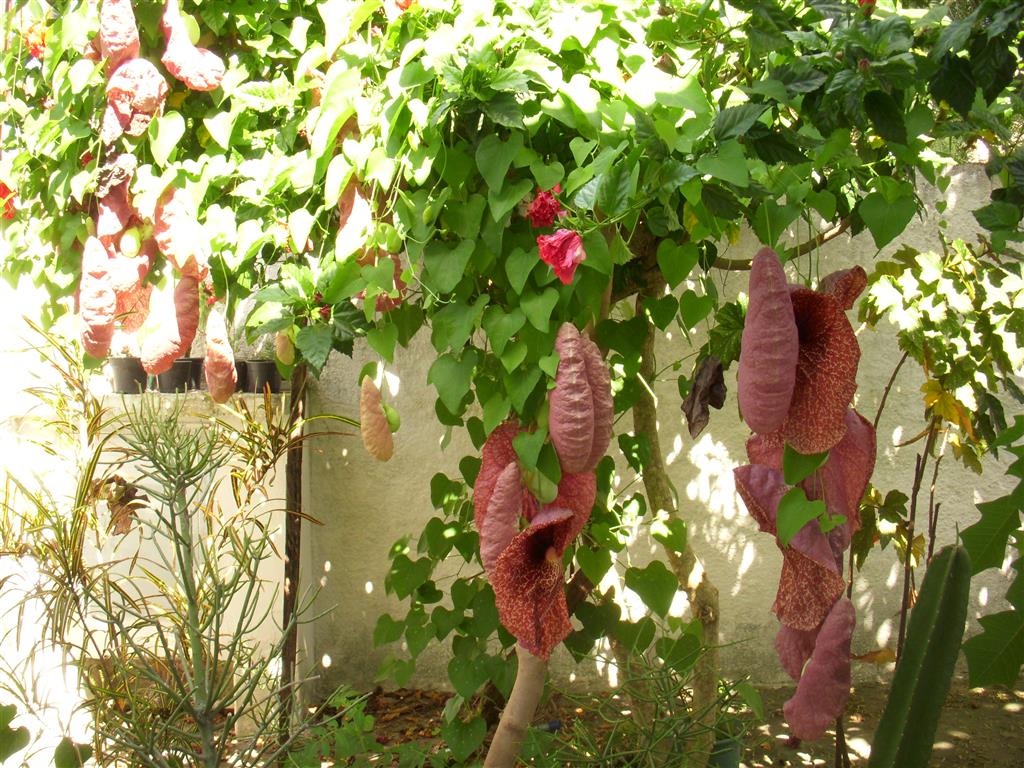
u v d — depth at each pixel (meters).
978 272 2.96
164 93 2.49
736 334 2.30
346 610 4.29
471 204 2.18
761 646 4.27
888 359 4.27
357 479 4.27
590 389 2.02
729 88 2.09
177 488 2.31
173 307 2.59
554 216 2.06
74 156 2.69
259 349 4.09
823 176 2.49
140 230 2.63
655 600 2.81
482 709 3.31
